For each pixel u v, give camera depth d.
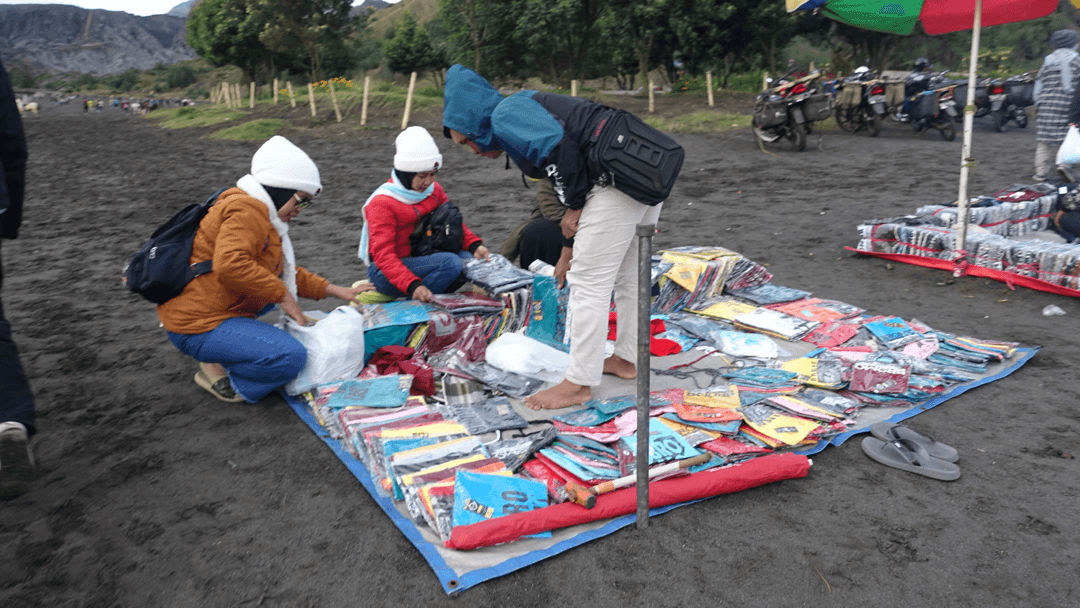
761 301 4.77
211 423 3.38
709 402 3.23
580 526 2.43
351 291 4.05
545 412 3.30
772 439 2.93
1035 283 4.98
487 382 3.55
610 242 3.14
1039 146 8.41
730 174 10.84
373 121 20.19
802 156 12.11
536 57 27.52
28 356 4.41
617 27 24.47
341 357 3.52
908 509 2.54
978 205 6.09
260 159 3.35
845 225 7.29
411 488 2.52
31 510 2.67
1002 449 2.94
